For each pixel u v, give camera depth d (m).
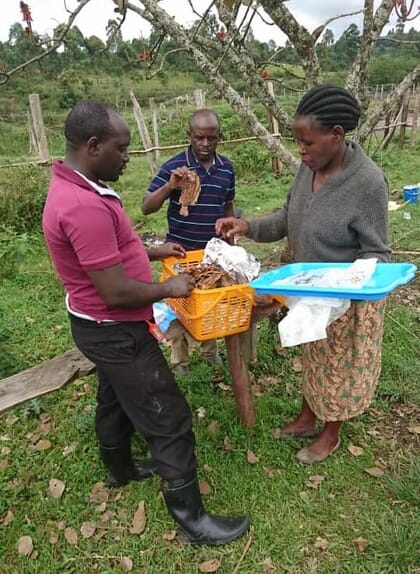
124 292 1.92
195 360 3.85
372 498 2.62
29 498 2.71
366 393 2.62
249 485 2.73
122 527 2.52
